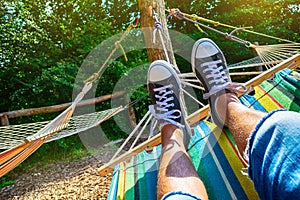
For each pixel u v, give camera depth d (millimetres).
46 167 3320
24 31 4238
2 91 3992
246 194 916
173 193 740
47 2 4598
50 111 3602
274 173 660
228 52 4602
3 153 917
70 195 2391
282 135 699
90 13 4789
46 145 3682
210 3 5078
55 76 3906
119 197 1085
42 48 4234
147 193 1065
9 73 3980
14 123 3844
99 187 2426
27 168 3400
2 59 4027
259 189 731
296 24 5137
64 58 4254
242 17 4883
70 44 4254
